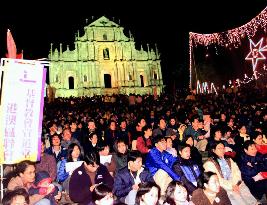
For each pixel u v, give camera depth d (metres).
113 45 90.12
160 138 12.55
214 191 8.61
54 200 9.52
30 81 9.41
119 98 57.53
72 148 11.77
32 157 9.27
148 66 92.88
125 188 10.75
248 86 49.91
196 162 13.12
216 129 15.35
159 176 11.67
